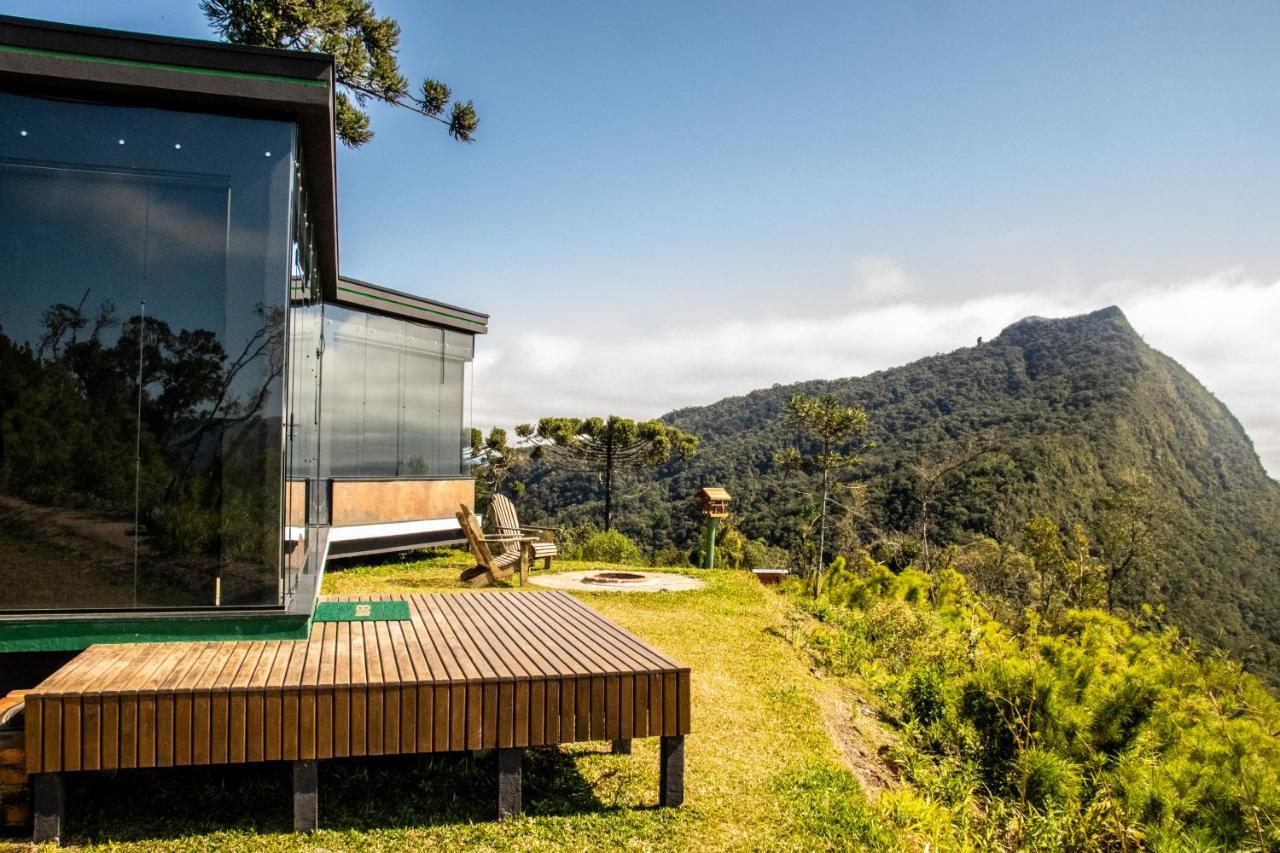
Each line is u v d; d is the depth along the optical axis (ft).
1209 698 24.21
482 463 97.66
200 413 16.25
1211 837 18.37
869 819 14.98
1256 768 19.76
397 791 14.70
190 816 13.25
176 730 12.09
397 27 42.68
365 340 42.52
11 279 15.65
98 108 15.99
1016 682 21.79
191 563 16.19
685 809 14.75
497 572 35.32
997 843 16.44
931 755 21.39
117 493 15.93
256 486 16.43
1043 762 19.10
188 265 16.26
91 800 13.48
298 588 19.51
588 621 19.76
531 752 17.03
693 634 28.35
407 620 19.60
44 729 11.66
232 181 16.46
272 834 12.78
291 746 12.53
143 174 16.14
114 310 15.98
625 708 14.15
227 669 13.64
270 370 16.49
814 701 23.03
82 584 15.78
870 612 36.52
